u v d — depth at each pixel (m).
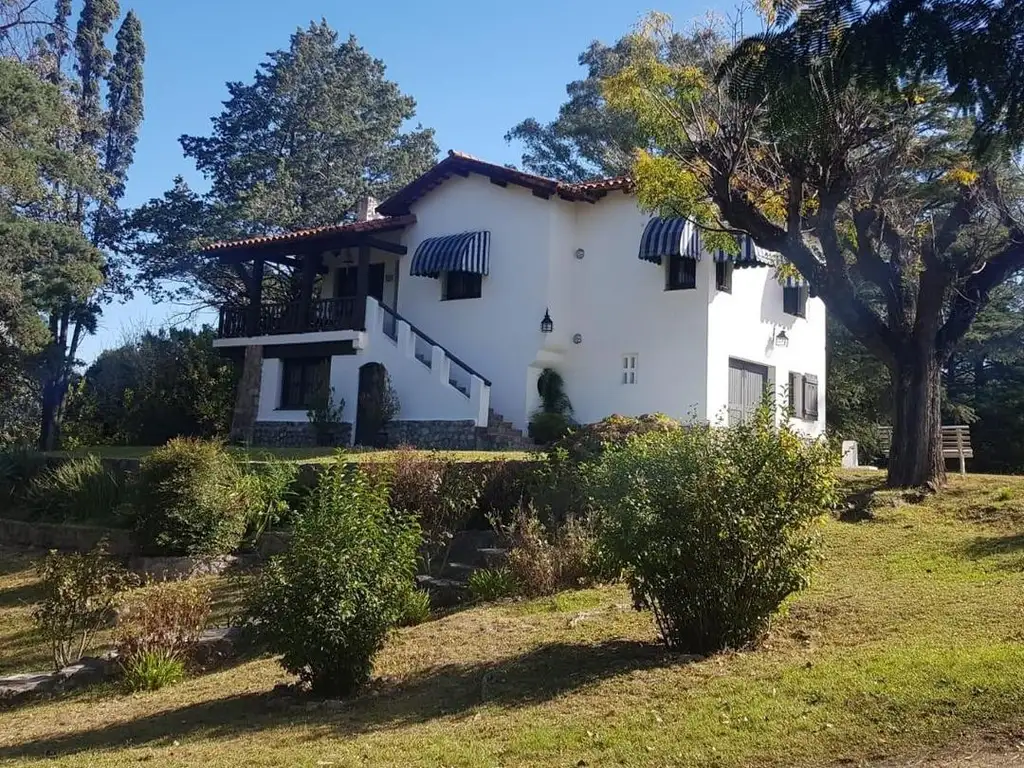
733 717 6.17
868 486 15.45
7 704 9.85
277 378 26.88
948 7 5.93
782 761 5.44
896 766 5.22
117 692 9.74
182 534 15.34
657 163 16.14
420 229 25.31
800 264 14.78
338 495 8.47
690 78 14.84
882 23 6.13
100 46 40.66
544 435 21.42
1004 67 5.98
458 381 23.62
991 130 6.46
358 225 24.83
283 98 40.12
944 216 16.53
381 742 6.55
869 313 15.13
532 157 41.72
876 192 15.18
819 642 7.91
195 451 15.95
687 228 20.36
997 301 31.47
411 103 44.56
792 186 14.51
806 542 8.08
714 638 7.96
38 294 30.80
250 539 16.06
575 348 22.88
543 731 6.37
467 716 7.05
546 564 11.59
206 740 7.22
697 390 20.92
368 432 23.84
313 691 8.30
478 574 11.99
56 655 10.86
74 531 17.38
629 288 22.19
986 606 8.48
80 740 7.80
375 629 8.14
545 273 22.55
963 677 6.30
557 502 13.58
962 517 13.24
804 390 25.41
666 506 7.91
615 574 9.46
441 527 13.96
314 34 42.59
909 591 9.45
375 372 24.42
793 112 6.95
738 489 7.80
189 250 36.22
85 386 36.81
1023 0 5.74
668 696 6.82
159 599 10.80
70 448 30.16
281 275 35.31
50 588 11.31
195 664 10.41
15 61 29.97
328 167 40.38
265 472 17.22
